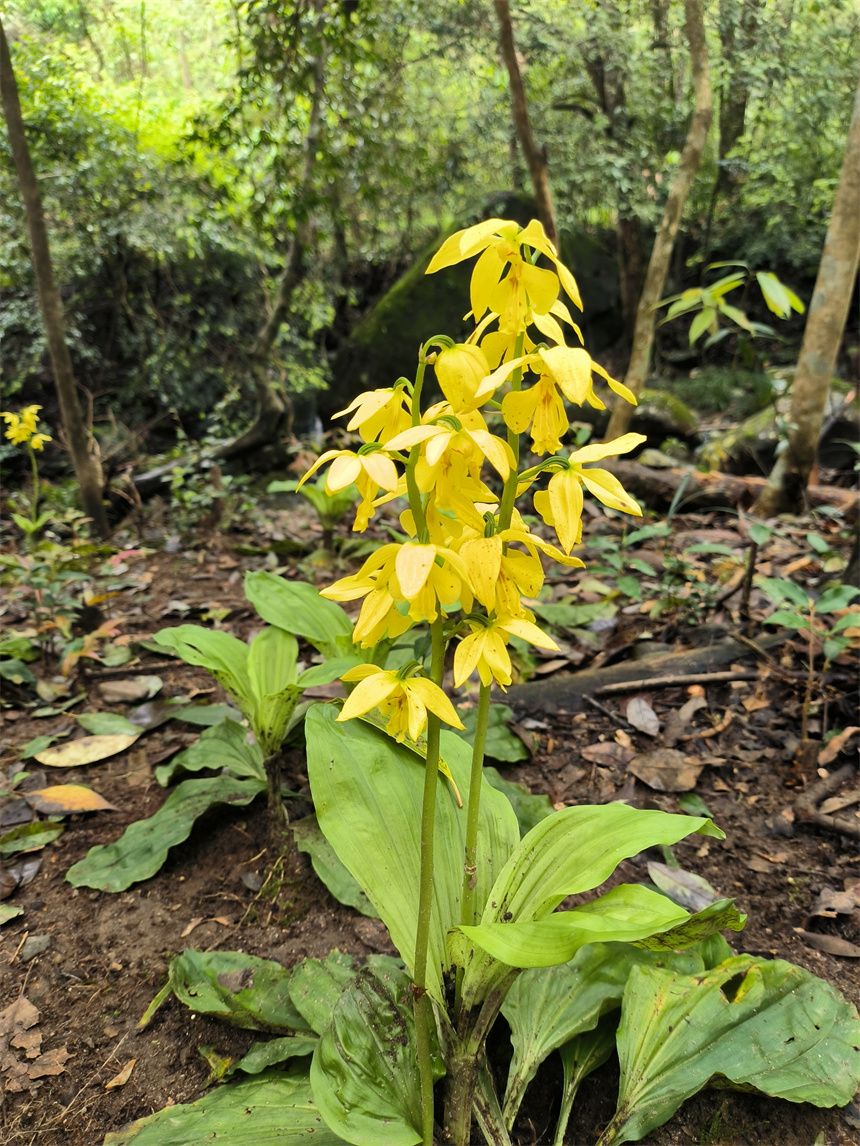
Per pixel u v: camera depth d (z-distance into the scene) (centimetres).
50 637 362
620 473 548
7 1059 168
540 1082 159
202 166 742
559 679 303
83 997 185
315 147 631
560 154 855
